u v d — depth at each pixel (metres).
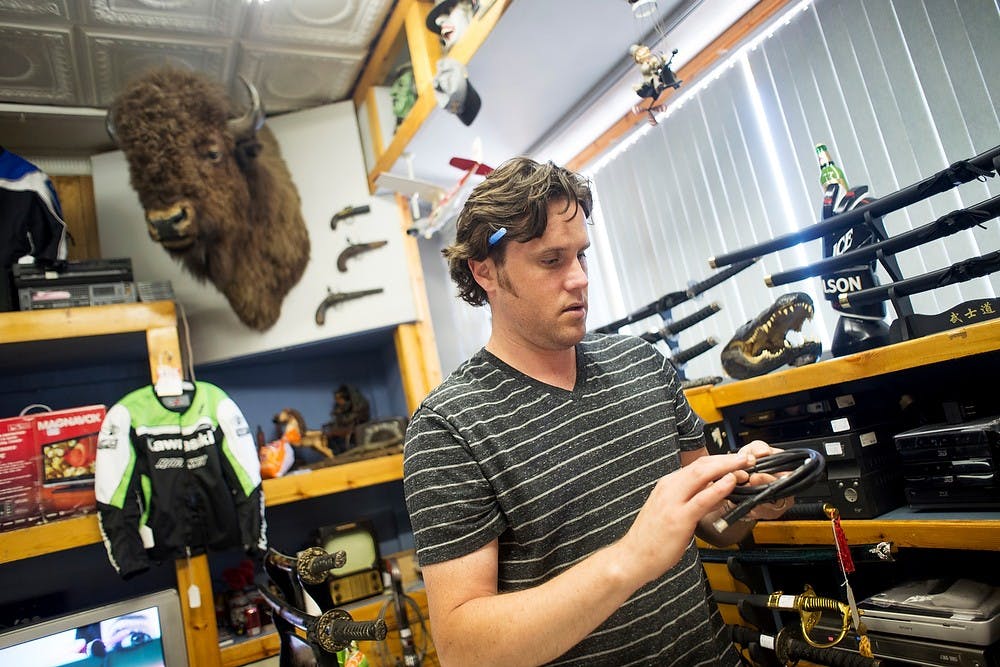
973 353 1.18
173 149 2.29
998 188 1.50
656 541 0.78
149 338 2.28
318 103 3.13
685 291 1.90
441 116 2.33
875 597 1.31
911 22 1.60
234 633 2.47
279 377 3.19
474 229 1.04
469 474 0.96
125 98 2.32
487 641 0.82
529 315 1.00
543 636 0.79
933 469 1.29
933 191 1.33
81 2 2.25
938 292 1.63
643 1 1.62
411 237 3.02
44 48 2.41
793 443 1.52
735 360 1.73
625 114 2.37
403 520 3.22
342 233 2.96
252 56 2.70
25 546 1.99
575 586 0.80
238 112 2.60
